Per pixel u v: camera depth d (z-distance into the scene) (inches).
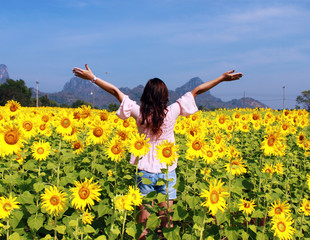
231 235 127.1
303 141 249.3
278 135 172.1
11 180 145.4
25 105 4160.9
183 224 151.1
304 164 243.9
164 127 136.4
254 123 331.3
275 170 182.5
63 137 200.4
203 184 130.7
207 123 356.5
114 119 285.3
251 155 265.1
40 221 132.9
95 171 201.9
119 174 192.2
